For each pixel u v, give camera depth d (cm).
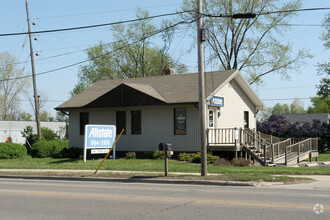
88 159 2700
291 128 4112
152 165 2164
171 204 1007
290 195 1165
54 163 2461
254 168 2005
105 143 2525
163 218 834
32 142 3797
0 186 1500
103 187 1446
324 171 1831
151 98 2591
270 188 1383
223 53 4138
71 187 1452
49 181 1753
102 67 5181
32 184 1588
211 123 2631
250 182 1501
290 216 835
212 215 855
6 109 7600
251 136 2453
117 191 1303
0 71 7550
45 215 891
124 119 2833
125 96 2691
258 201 1041
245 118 3155
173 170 1952
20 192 1289
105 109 2891
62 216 877
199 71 1670
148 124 2716
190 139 2542
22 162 2597
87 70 5281
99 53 5166
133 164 2238
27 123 5969
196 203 1016
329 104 7962
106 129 2531
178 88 2752
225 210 911
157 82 3020
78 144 3044
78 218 852
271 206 957
